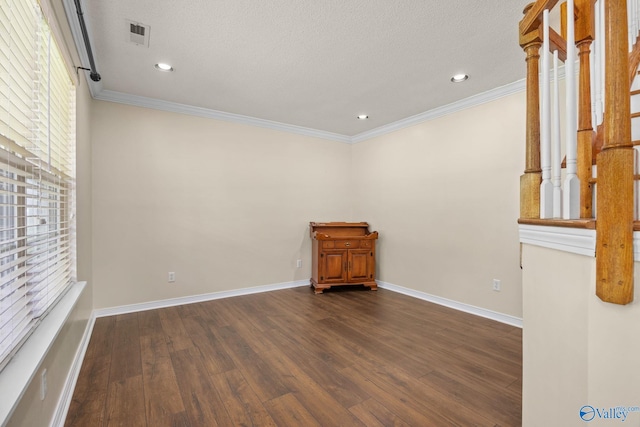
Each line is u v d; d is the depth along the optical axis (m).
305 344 2.55
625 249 0.79
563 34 1.52
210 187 3.82
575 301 0.95
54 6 1.57
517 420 1.63
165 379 2.01
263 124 4.19
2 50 1.04
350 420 1.63
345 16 2.00
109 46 2.34
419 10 1.94
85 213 2.63
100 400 1.79
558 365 1.04
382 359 2.30
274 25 2.10
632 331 0.78
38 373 1.26
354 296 4.00
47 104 1.53
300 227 4.54
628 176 0.79
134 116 3.36
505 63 2.60
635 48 1.60
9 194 1.09
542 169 1.22
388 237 4.39
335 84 3.03
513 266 3.01
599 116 1.39
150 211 3.44
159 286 3.49
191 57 2.52
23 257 1.26
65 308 1.68
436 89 3.13
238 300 3.79
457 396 1.84
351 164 5.05
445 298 3.61
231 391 1.89
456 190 3.51
